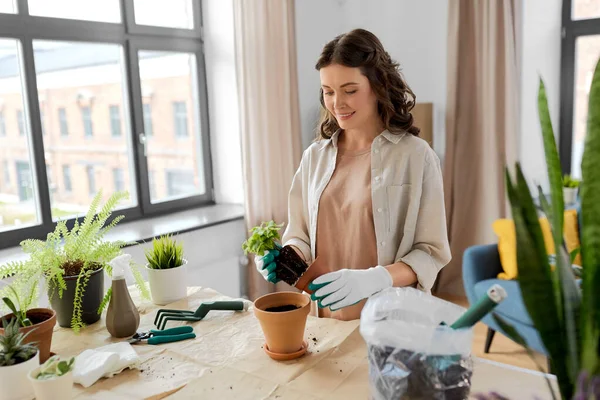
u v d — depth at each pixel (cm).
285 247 132
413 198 148
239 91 312
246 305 155
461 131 353
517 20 333
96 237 155
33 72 265
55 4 274
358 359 119
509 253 269
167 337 134
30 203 275
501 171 344
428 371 84
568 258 70
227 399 105
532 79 361
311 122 382
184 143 347
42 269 142
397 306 92
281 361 120
